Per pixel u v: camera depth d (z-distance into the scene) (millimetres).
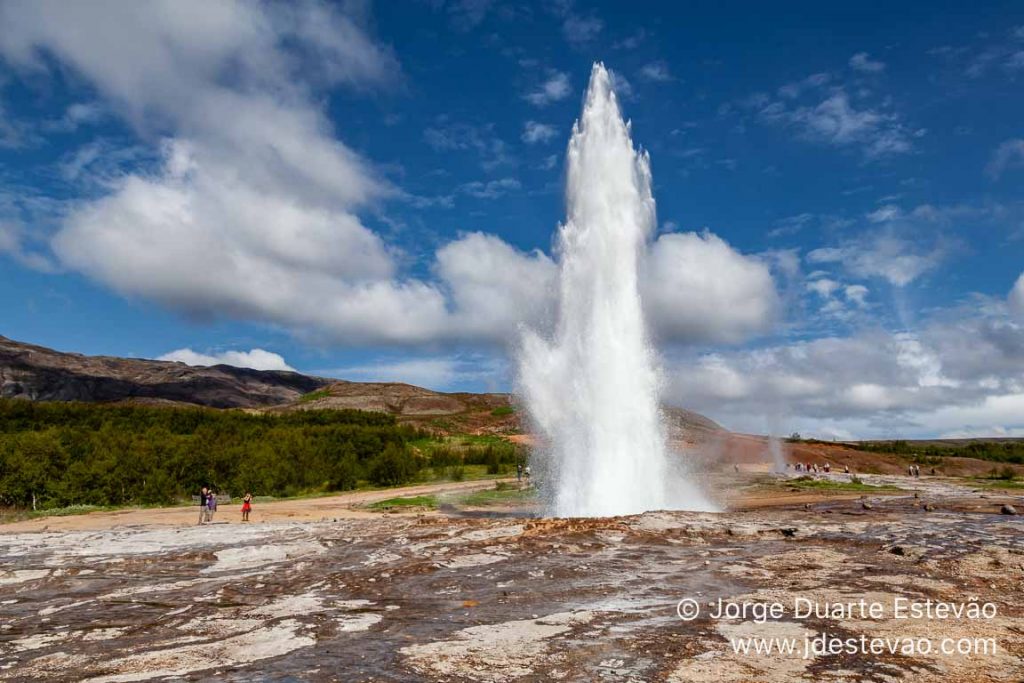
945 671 7617
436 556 17406
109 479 55562
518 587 13422
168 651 9492
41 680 8391
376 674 7949
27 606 13883
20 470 53688
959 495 35812
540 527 21375
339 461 72562
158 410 127375
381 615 11344
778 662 7977
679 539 19219
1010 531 19156
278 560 18672
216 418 125125
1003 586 12234
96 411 116000
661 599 11820
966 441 173750
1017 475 60469
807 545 17578
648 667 7891
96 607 13383
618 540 19156
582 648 8797
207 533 26266
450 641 9406
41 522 39844
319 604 12461
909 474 64000
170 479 57719
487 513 33969
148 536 25750
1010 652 8336
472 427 168125
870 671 7613
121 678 8250
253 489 61156
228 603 13086
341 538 21797
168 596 14266
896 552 15820
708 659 8141
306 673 8094
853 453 87812
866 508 28359
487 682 7543
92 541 24562
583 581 13766
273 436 78000
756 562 15320
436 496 47562
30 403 110938
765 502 34031
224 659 8914
